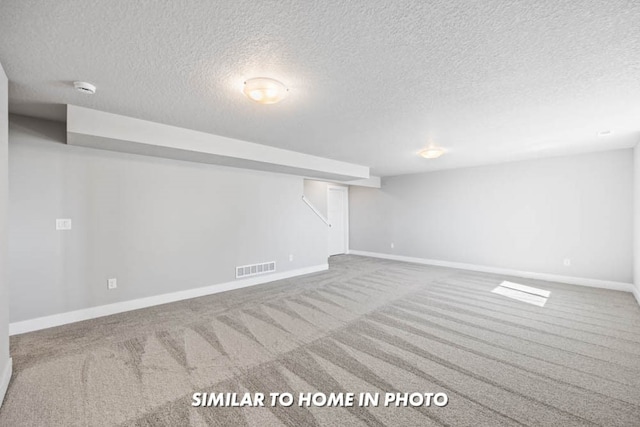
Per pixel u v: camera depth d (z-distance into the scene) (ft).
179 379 6.78
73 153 10.39
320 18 4.71
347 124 10.36
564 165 15.92
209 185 14.12
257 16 4.65
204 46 5.54
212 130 11.15
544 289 14.58
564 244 15.97
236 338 8.97
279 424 5.36
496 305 12.12
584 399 6.05
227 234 14.80
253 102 8.30
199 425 5.33
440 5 4.40
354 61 6.12
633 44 5.44
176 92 7.63
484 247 19.06
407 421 5.42
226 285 14.69
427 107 8.71
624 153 14.15
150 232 12.20
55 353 7.98
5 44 5.39
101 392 6.28
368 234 26.30
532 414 5.61
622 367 7.29
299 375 6.95
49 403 5.91
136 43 5.42
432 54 5.85
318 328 9.75
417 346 8.44
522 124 10.33
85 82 7.02
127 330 9.58
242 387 6.48
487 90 7.54
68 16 4.61
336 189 27.27
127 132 9.55
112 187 11.23
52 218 9.96
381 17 4.69
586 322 10.24
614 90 7.52
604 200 14.74
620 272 14.33
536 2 4.33
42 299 9.76
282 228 17.48
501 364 7.45
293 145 13.57
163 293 12.55
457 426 5.30
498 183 18.35
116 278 11.30
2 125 6.14
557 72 6.57
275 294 13.89
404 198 23.47
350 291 14.38
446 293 13.97
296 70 6.49
